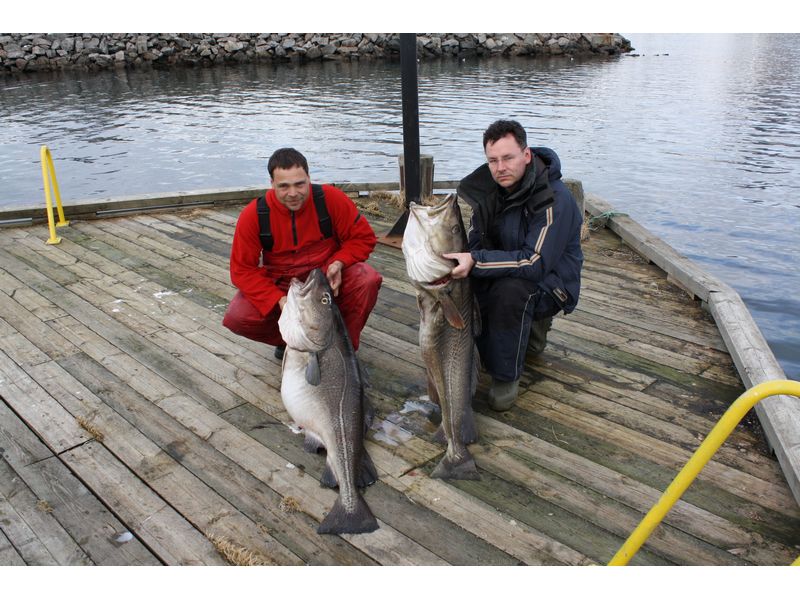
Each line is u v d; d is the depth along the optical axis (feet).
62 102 70.59
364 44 104.06
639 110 67.67
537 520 9.59
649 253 19.43
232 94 75.51
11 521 9.54
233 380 13.29
